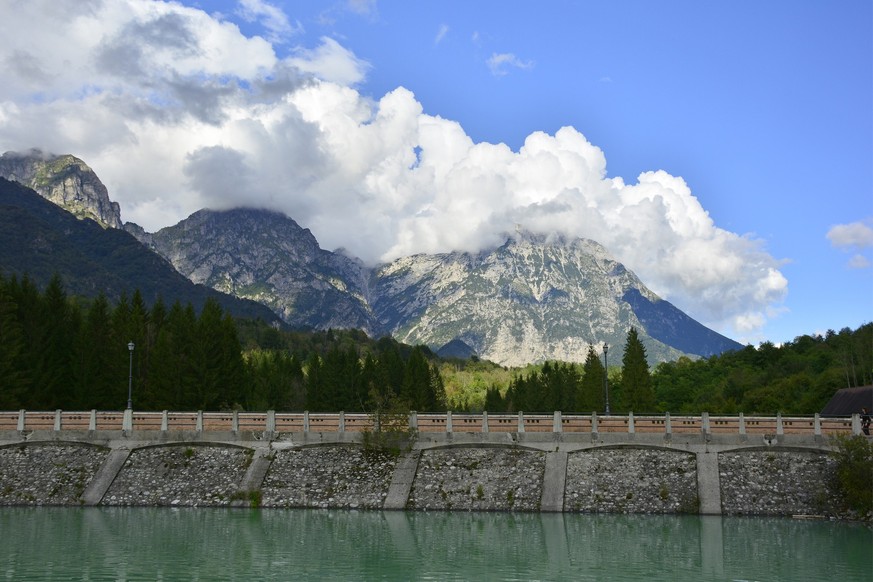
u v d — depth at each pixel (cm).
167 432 7188
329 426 7206
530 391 17312
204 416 7244
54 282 10450
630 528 5825
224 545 5059
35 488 6856
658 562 4669
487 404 18950
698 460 6769
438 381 18062
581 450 6919
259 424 7225
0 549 4847
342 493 6794
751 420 6875
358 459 7038
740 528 5838
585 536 5484
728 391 16762
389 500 6706
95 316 10538
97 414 7288
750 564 4612
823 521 6194
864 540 5362
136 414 7269
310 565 4541
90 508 6600
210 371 10362
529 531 5672
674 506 6531
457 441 7031
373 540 5297
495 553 4912
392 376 15650
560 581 4197
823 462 6694
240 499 6756
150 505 6725
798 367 16862
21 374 9294
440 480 6838
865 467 6256
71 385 10012
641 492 6638
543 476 6788
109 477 6944
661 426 6919
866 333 16125
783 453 6794
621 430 6956
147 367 10856
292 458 7062
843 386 12775
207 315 11019
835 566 4559
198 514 6319
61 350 10044
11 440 7194
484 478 6819
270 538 5322
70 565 4438
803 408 12625
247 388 11838
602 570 4459
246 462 7044
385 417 7044
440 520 6147
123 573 4281
